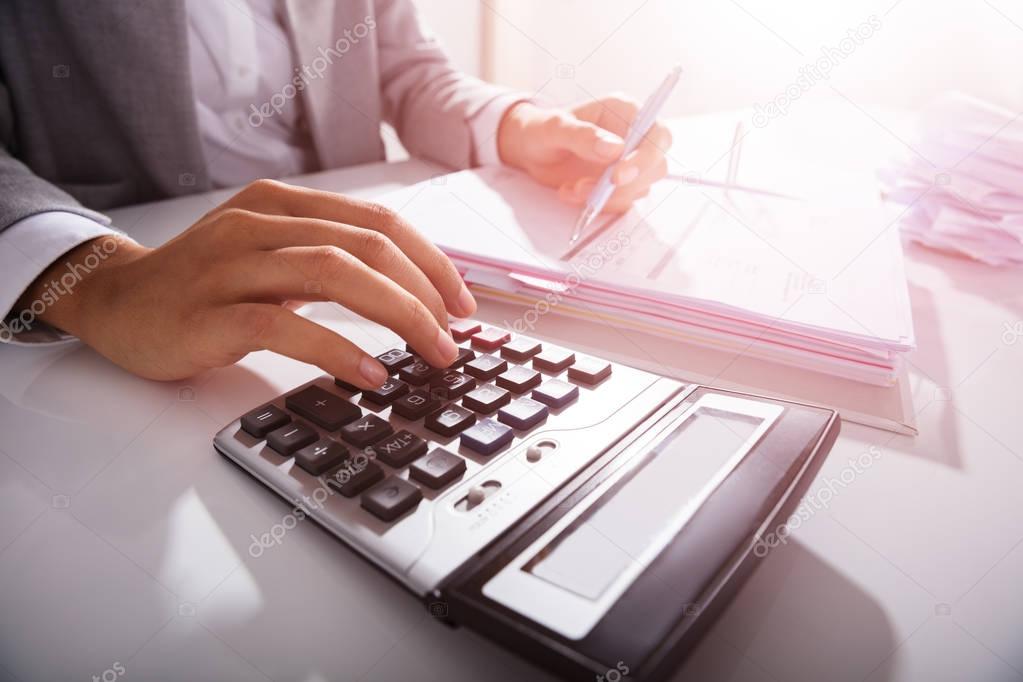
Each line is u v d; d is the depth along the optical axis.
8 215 0.43
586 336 0.45
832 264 0.47
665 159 0.63
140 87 0.72
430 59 0.94
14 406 0.36
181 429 0.35
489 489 0.28
